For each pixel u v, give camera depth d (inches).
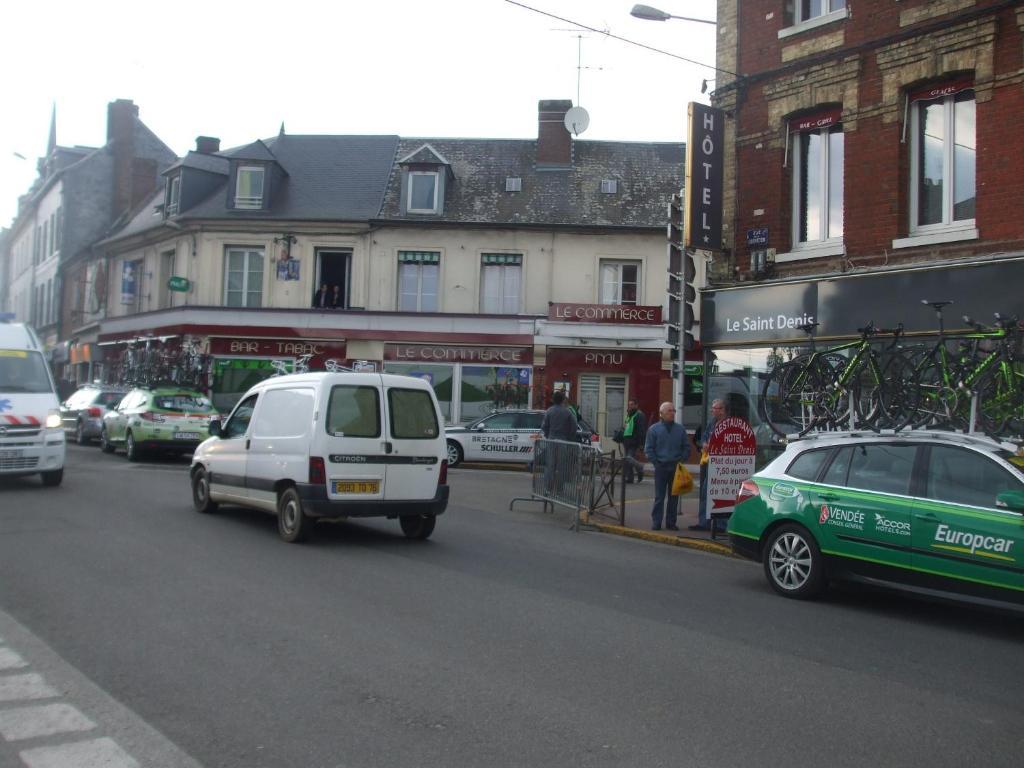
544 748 168.9
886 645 259.3
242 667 212.8
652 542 460.1
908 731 185.2
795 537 325.4
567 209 1112.8
